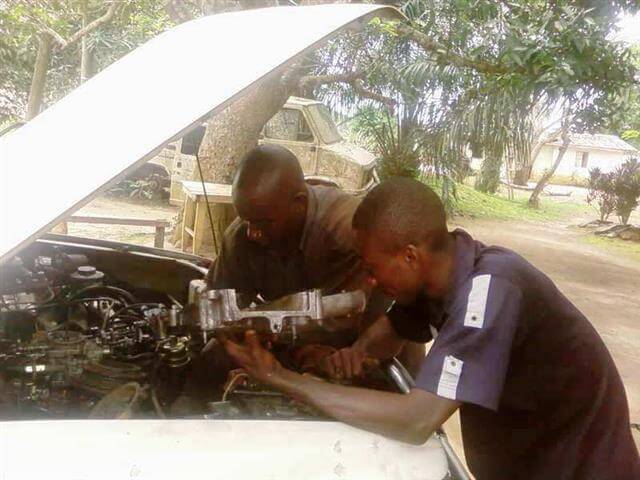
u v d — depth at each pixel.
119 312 2.51
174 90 1.93
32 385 2.11
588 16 7.18
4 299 2.48
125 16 13.18
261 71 1.88
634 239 15.86
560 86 7.10
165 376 2.21
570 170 35.28
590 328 1.86
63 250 3.08
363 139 12.46
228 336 1.90
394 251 1.70
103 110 1.97
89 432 1.60
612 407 1.89
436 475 1.71
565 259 12.53
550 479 1.89
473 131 9.48
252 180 2.27
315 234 2.41
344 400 1.71
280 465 1.63
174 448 1.61
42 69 11.09
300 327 1.97
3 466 1.49
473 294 1.68
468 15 7.17
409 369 2.79
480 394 1.60
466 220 15.55
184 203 7.88
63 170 1.70
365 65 8.50
